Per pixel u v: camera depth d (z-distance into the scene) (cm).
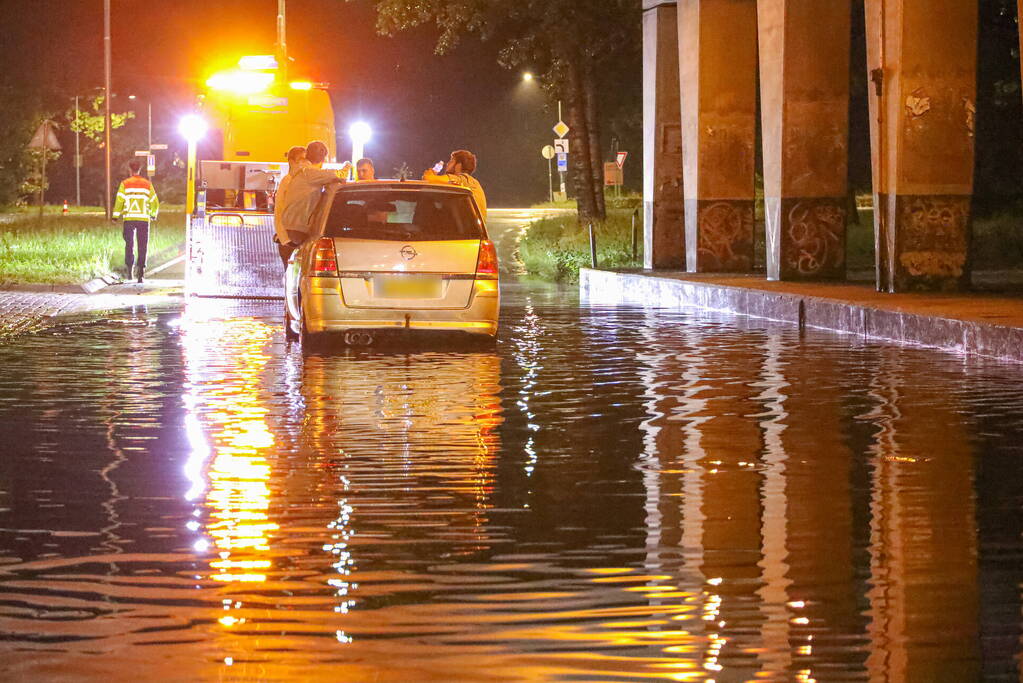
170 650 986
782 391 2331
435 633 1021
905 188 3759
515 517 1409
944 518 1394
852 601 1102
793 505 1457
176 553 1265
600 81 9438
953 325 2977
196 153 4997
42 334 3281
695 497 1499
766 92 4375
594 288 5072
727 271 4891
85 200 17412
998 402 2188
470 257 2964
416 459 1727
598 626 1038
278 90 5088
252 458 1731
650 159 5225
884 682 920
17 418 2044
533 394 2298
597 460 1716
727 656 969
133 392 2316
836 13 4266
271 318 3706
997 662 955
